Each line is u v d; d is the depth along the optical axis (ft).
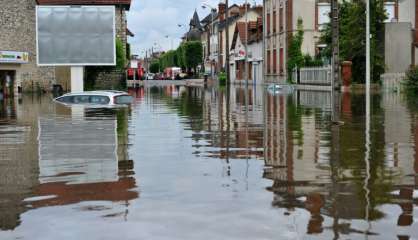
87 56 107.76
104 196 23.16
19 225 19.22
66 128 50.08
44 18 106.73
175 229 18.58
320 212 20.27
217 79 213.46
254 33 228.84
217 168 29.04
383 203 21.43
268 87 159.22
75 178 26.89
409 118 55.88
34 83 157.48
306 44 170.19
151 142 39.75
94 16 107.34
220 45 286.66
